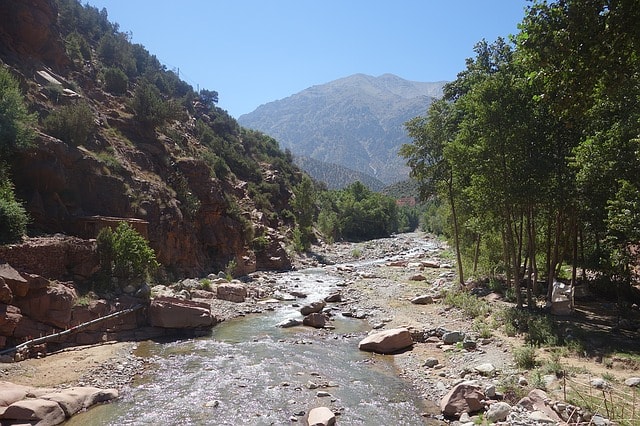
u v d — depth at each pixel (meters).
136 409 13.12
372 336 20.30
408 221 138.12
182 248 35.72
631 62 9.27
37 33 40.03
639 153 15.72
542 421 11.29
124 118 42.91
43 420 11.46
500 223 26.58
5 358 15.48
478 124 23.75
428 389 15.10
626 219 16.70
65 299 18.69
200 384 15.30
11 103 23.83
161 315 21.58
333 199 106.88
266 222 58.00
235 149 76.19
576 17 8.79
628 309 23.14
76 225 26.23
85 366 16.19
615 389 12.95
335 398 14.29
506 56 30.02
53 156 26.83
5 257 18.36
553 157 21.80
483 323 22.23
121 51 67.12
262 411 13.14
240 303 29.41
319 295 33.53
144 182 35.28
